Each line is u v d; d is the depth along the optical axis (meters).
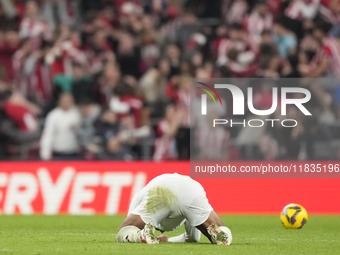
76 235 24.86
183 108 49.53
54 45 53.34
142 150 46.91
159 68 51.72
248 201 40.72
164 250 17.25
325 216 38.62
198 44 56.88
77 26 59.09
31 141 46.78
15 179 40.03
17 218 35.66
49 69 51.53
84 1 59.78
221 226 19.22
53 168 40.31
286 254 17.36
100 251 17.16
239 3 60.69
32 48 53.91
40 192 39.94
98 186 40.25
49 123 45.03
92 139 45.81
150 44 56.09
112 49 55.34
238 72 53.00
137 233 18.47
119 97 47.66
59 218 35.94
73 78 51.38
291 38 57.62
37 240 22.05
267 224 32.50
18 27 55.28
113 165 40.53
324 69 55.09
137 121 47.41
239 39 57.34
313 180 41.00
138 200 19.23
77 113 45.62
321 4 59.84
